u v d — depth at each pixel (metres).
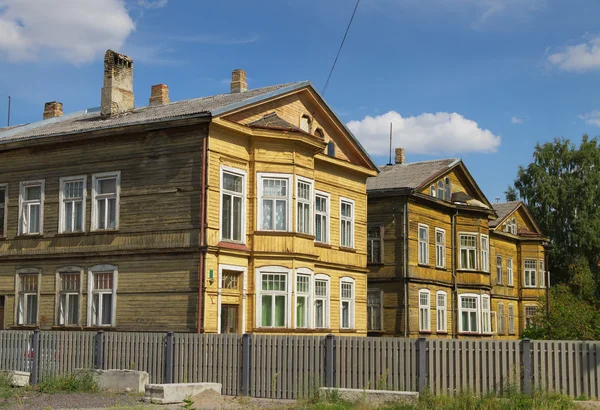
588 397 16.80
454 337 42.41
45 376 21.95
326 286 31.17
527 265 54.41
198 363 20.48
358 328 33.19
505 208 53.59
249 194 27.11
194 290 24.98
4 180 30.33
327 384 18.97
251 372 19.84
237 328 26.41
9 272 29.67
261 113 28.41
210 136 25.56
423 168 43.72
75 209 28.42
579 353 17.05
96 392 19.95
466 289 43.31
